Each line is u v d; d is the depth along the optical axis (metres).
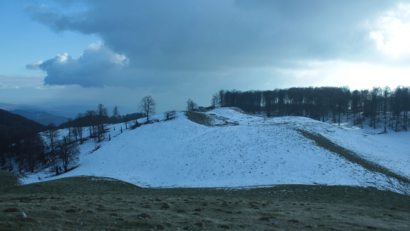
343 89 155.25
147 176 42.28
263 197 26.78
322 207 21.61
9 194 26.27
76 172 50.44
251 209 19.45
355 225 15.45
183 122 73.50
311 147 44.34
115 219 13.54
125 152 57.78
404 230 14.80
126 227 12.35
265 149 45.03
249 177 36.34
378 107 119.94
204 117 84.00
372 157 45.84
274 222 15.10
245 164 40.66
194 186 34.62
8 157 71.88
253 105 155.00
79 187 31.97
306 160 39.78
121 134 72.56
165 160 48.47
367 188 30.11
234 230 13.17
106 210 16.05
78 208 15.45
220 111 112.06
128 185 35.50
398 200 26.11
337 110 121.19
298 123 63.41
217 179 37.12
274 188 30.70
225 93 170.88
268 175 36.19
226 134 55.53
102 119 86.12
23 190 28.88
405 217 18.92
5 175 36.62
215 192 29.91
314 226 14.70
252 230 13.36
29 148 61.16
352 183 31.59
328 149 43.78
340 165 37.47
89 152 63.44
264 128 56.84
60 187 31.22
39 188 30.08
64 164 57.09
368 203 24.41
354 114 111.94
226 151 46.44
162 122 75.81
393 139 73.81
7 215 11.79
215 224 14.04
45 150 71.69
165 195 27.97
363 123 101.75
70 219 12.78
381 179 33.25
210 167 41.62
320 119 116.69
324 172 35.56
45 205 15.74
